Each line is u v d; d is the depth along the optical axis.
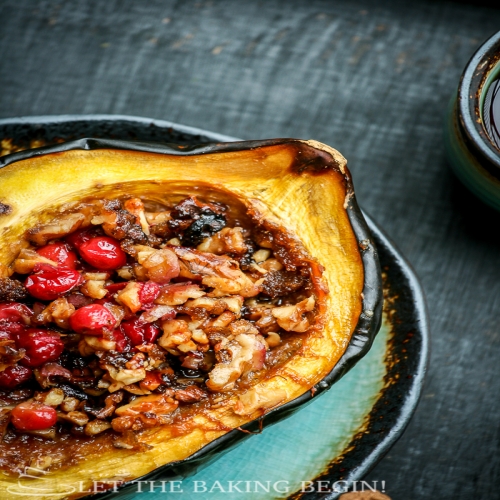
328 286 0.51
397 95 0.62
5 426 0.49
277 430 0.54
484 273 0.60
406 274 0.56
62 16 0.63
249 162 0.51
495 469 0.58
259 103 0.62
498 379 0.59
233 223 0.52
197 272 0.50
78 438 0.50
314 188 0.51
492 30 0.64
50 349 0.49
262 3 0.64
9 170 0.49
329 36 0.63
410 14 0.64
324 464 0.53
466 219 0.61
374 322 0.51
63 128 0.56
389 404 0.54
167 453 0.49
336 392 0.55
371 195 0.61
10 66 0.62
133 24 0.63
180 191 0.51
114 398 0.50
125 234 0.50
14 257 0.50
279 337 0.52
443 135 0.60
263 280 0.51
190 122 0.62
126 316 0.50
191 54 0.63
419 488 0.58
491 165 0.56
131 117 0.56
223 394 0.50
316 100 0.62
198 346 0.50
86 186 0.50
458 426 0.58
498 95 0.58
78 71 0.62
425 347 0.55
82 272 0.50
